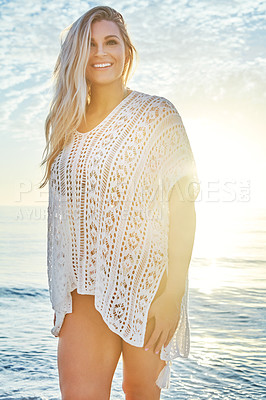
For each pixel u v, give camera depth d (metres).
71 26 2.26
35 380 4.41
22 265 13.07
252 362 4.90
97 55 2.13
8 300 8.53
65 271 2.15
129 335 2.04
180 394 4.03
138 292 2.05
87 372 2.05
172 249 2.06
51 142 2.24
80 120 2.16
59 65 2.28
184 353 2.21
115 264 2.04
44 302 8.39
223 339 5.86
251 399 3.91
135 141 2.08
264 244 18.47
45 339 5.86
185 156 2.16
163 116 2.15
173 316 2.05
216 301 8.33
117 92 2.23
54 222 2.19
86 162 2.08
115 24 2.19
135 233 2.04
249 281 10.44
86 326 2.10
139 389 2.15
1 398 3.94
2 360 4.96
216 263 13.36
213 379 4.38
